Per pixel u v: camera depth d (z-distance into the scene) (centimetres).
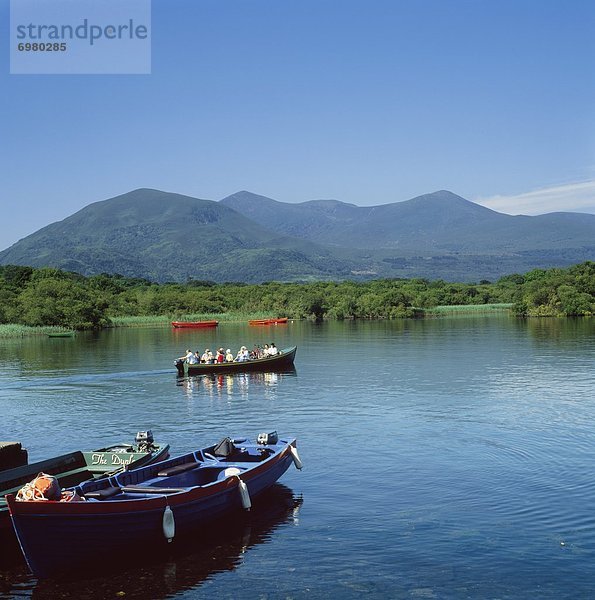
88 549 1689
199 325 12738
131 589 1634
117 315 15225
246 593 1605
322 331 11031
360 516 2066
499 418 3441
